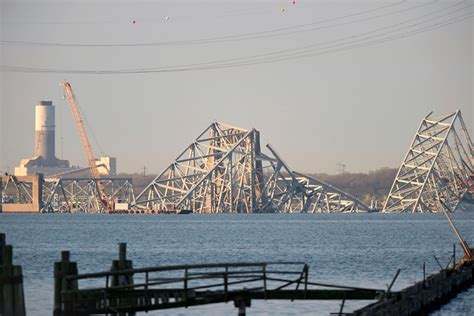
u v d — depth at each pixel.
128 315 148.75
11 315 126.06
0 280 126.75
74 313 134.88
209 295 144.38
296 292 152.62
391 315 138.62
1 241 146.62
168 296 147.62
